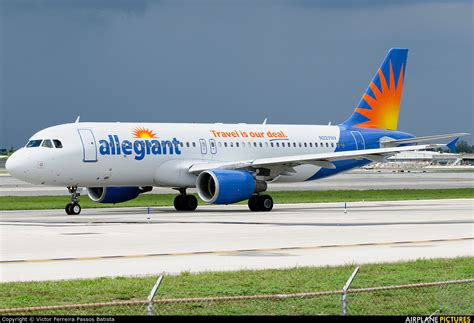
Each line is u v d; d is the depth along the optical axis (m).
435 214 150.88
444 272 75.50
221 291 65.94
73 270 77.50
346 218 141.12
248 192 159.25
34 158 154.25
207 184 162.62
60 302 61.50
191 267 79.38
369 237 106.31
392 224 127.12
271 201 167.12
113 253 89.56
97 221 135.12
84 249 93.12
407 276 73.25
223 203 157.75
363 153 167.50
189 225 125.81
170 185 170.00
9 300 62.06
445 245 97.62
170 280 70.56
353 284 69.31
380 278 72.31
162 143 167.50
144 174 165.75
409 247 95.50
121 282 69.31
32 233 111.94
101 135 160.50
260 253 89.94
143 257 86.44
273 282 69.94
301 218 142.00
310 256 87.38
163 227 122.00
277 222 132.00
